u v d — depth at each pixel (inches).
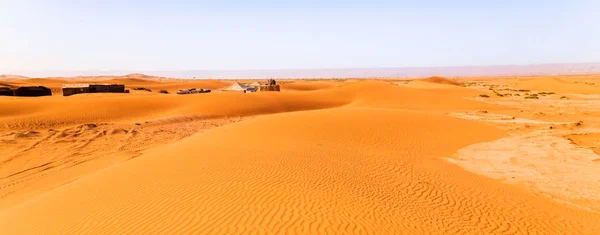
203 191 345.4
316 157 525.3
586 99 2121.1
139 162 489.7
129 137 949.2
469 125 971.3
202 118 1363.2
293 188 358.6
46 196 396.8
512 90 3107.8
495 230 317.1
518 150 716.0
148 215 294.5
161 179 390.9
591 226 351.9
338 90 2283.5
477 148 738.8
